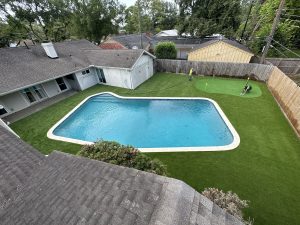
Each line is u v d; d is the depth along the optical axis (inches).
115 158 285.3
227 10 1221.7
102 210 123.9
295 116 501.0
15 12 1203.2
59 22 1562.5
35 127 602.9
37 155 271.3
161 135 562.6
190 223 103.3
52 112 695.7
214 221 111.2
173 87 851.4
